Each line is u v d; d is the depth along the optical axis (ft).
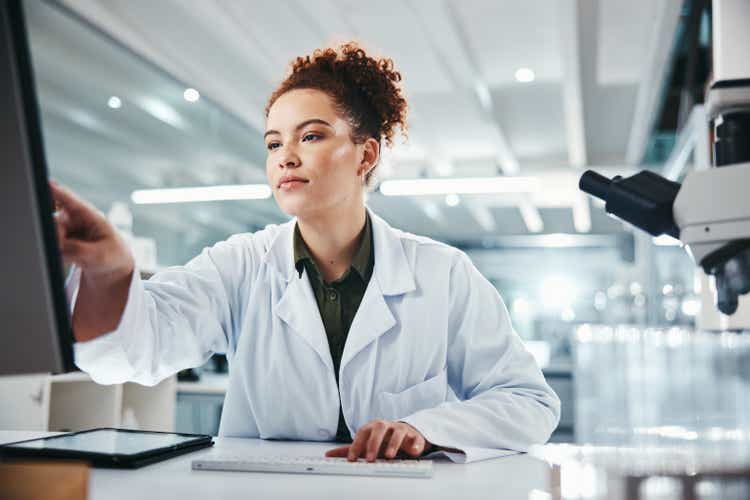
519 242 34.68
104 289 3.40
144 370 3.89
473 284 4.54
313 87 4.10
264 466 2.96
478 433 3.54
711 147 3.42
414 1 12.79
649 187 2.97
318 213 4.09
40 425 8.63
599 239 34.06
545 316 29.30
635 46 16.03
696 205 2.80
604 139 24.00
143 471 2.94
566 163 26.22
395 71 4.66
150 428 10.87
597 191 3.08
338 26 13.83
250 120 19.35
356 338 4.13
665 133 18.39
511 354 4.35
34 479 1.80
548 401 4.07
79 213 3.14
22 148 2.28
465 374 4.44
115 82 16.33
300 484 2.71
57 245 2.36
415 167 27.40
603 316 26.86
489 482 2.81
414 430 3.41
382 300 4.22
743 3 4.02
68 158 20.10
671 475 1.68
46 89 16.11
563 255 36.60
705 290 8.07
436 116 21.48
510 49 16.47
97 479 2.76
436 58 16.40
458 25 14.88
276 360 4.26
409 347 4.27
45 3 12.12
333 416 4.17
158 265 11.64
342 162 4.10
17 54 2.27
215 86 16.85
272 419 4.29
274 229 4.82
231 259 4.63
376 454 3.14
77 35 13.69
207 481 2.74
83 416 10.07
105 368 3.77
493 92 19.79
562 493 1.88
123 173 22.34
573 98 17.54
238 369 4.44
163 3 12.98
